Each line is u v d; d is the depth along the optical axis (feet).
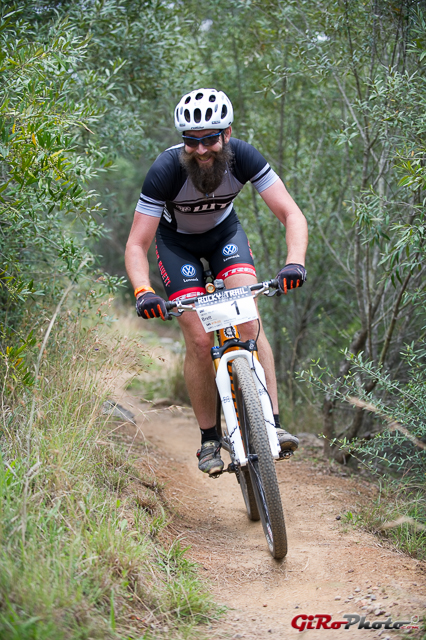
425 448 11.09
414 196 12.17
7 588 6.03
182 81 17.43
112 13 14.60
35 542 6.77
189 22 16.97
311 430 17.54
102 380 10.89
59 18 12.39
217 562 8.87
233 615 7.32
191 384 10.14
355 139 16.37
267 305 20.84
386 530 10.12
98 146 12.88
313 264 19.86
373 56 13.07
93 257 12.28
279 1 15.06
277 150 19.75
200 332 9.88
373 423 15.44
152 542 8.42
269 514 8.30
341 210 18.34
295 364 20.81
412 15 12.47
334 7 13.37
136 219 9.84
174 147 9.91
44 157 9.23
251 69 19.04
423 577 8.03
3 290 11.24
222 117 9.29
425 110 11.66
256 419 8.41
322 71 13.84
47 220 12.11
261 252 20.57
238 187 10.21
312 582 8.14
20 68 10.32
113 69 14.34
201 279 10.44
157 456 14.02
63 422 9.30
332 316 21.06
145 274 9.38
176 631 6.68
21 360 9.26
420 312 12.91
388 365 15.11
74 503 7.86
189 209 10.19
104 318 12.71
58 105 10.82
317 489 12.58
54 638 5.60
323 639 6.68
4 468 8.21
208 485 13.02
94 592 6.56
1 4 13.05
